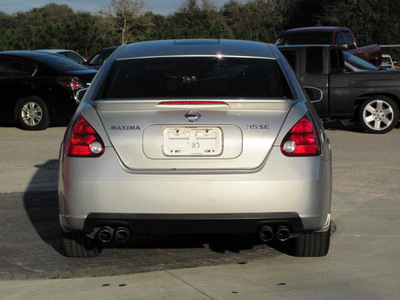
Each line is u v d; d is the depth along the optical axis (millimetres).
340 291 4203
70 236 4773
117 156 4223
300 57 12289
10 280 4488
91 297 4125
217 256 5016
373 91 12141
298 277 4488
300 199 4211
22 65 13328
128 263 4844
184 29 39375
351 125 13781
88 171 4215
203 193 4160
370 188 7559
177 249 5223
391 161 9336
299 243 4828
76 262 4879
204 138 4230
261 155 4215
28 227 5973
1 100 13320
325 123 14211
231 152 4219
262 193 4168
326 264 4785
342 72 12227
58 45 35750
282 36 18672
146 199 4168
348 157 9688
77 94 5645
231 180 4164
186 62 4898
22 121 13234
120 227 4258
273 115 4281
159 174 4188
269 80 4703
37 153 10289
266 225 4238
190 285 4332
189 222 4191
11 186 7828
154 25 41750
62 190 4332
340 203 6859
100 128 4262
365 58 19531
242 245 5320
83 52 36656
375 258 4941
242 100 4297
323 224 4418
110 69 4891
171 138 4234
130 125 4250
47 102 13102
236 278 4473
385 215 6340
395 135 12164
